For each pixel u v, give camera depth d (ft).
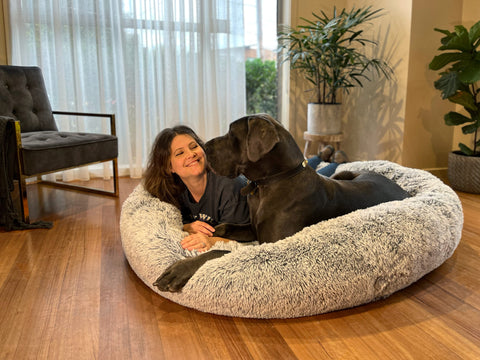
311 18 13.37
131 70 12.12
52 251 7.16
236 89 13.17
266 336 4.74
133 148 12.51
